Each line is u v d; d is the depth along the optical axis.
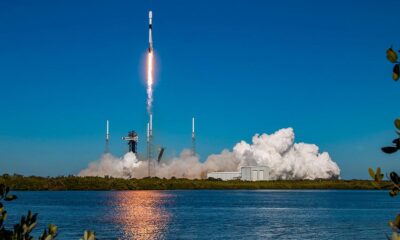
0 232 13.09
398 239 9.72
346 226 121.31
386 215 157.88
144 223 130.00
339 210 182.50
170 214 162.12
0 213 13.40
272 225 124.19
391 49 8.67
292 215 157.88
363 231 110.81
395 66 8.65
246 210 181.25
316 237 100.81
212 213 166.88
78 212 171.62
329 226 121.31
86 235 13.01
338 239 97.44
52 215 157.88
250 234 105.75
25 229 13.20
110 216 153.88
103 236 102.25
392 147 9.17
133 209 189.12
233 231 111.50
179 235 104.19
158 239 98.12
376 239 97.69
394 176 9.59
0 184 13.55
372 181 9.68
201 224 127.31
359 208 196.62
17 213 163.38
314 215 157.38
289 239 97.94
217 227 119.94
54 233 13.21
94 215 157.38
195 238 99.44
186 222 132.88
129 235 104.25
